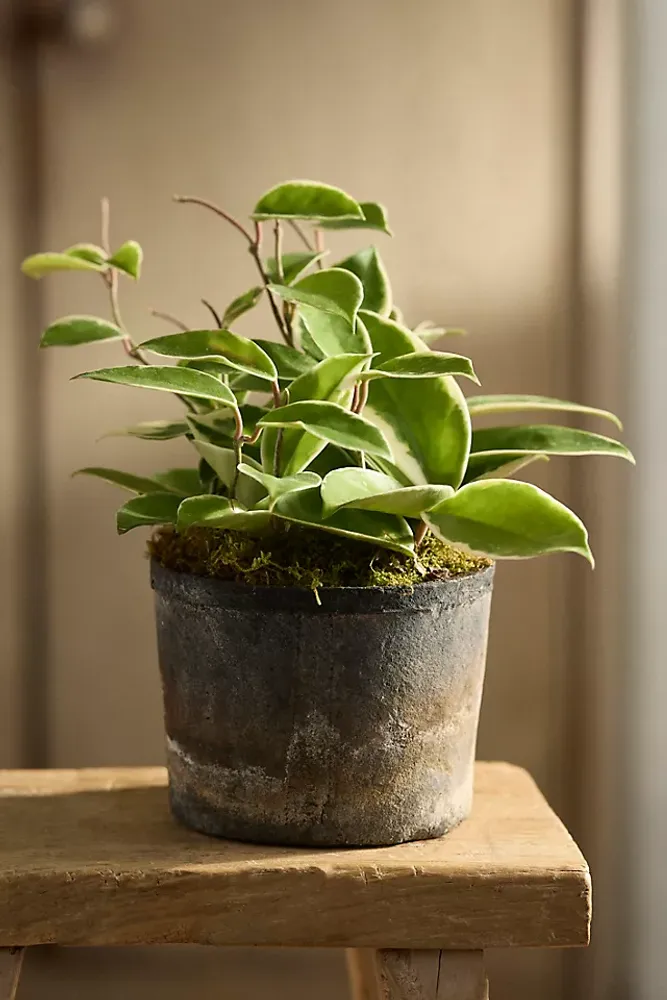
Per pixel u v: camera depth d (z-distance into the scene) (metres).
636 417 1.77
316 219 1.35
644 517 1.76
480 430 1.38
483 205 1.84
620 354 1.79
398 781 1.32
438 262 1.84
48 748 1.90
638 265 1.76
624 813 1.81
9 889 1.30
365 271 1.40
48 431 1.85
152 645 1.89
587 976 1.87
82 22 1.82
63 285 1.84
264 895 1.30
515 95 1.83
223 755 1.32
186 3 1.83
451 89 1.83
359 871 1.30
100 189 1.83
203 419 1.36
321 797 1.31
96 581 1.88
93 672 1.89
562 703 1.89
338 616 1.29
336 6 1.83
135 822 1.38
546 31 1.83
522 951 1.90
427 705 1.32
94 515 1.87
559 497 1.86
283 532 1.32
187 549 1.35
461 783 1.35
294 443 1.33
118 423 1.85
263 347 1.36
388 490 1.29
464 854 1.32
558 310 1.85
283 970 1.92
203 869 1.30
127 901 1.30
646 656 1.77
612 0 1.79
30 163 1.83
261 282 1.84
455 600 1.32
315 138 1.83
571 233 1.84
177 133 1.83
